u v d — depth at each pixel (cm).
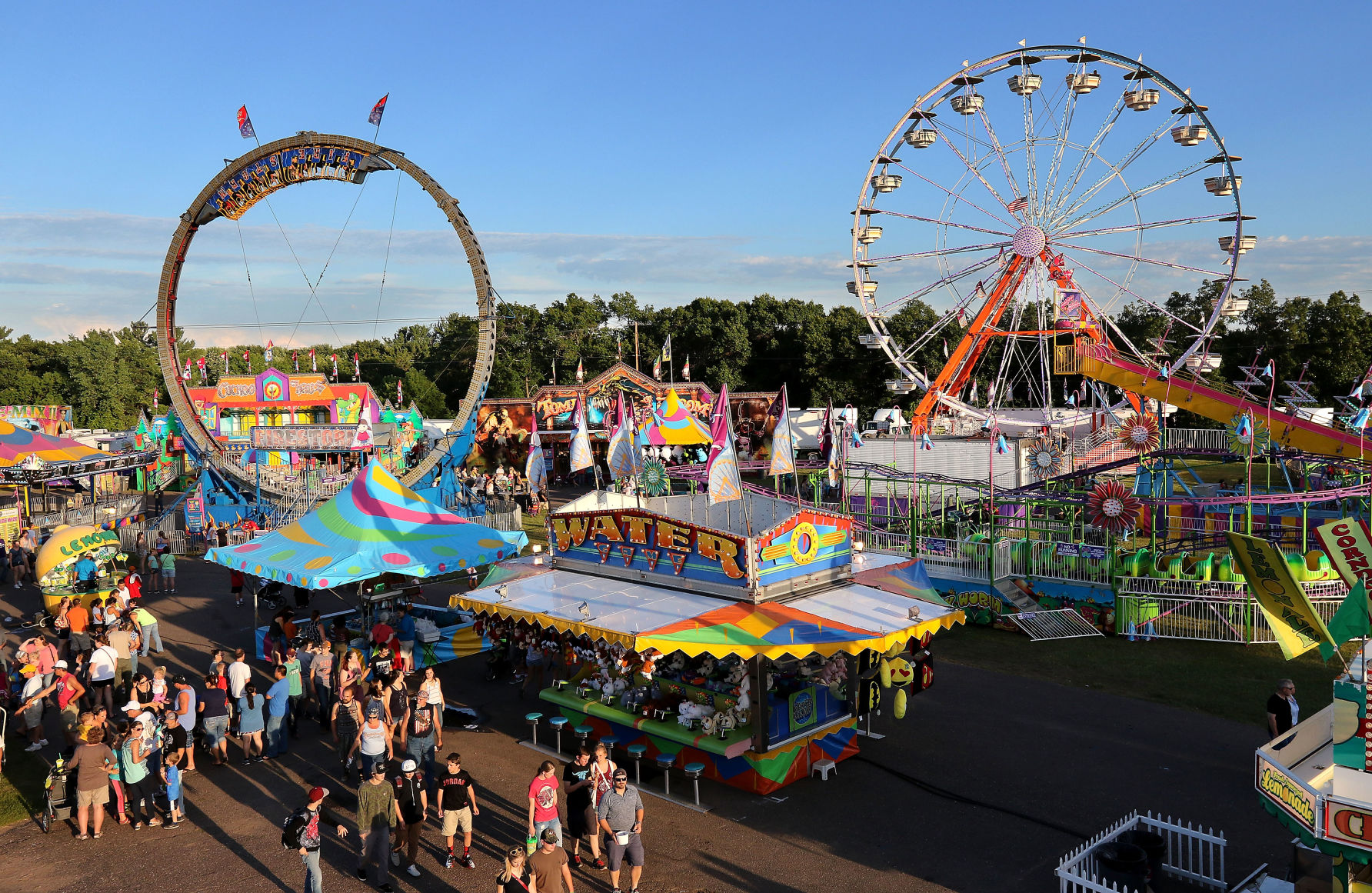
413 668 2223
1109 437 3784
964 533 3041
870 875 1226
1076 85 4094
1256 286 8556
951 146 4431
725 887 1205
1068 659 2239
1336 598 2277
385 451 4672
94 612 2300
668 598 1642
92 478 4522
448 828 1272
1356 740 897
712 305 9081
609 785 1228
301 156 4131
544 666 2072
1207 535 2716
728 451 1544
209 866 1305
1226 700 1912
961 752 1661
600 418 5766
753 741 1494
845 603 1631
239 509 4112
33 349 11469
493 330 4194
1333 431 3206
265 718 1880
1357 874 888
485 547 2230
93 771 1391
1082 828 1350
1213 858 1197
